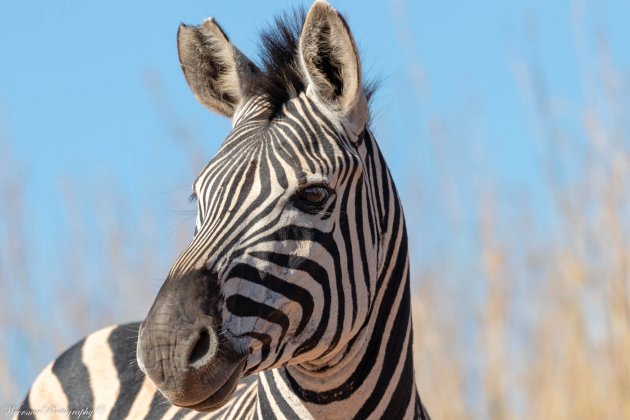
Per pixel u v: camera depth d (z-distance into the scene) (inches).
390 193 426.9
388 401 418.0
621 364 812.0
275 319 368.8
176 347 347.9
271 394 419.5
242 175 379.2
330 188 382.3
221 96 451.8
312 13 394.6
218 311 357.1
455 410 928.9
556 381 889.5
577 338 863.7
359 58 396.2
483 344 919.7
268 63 420.5
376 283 410.6
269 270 367.6
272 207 372.8
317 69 401.4
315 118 397.4
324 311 379.6
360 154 407.2
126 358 555.5
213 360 349.4
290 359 379.9
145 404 521.0
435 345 971.9
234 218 371.2
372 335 413.4
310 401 407.2
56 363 584.1
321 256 377.7
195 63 450.0
